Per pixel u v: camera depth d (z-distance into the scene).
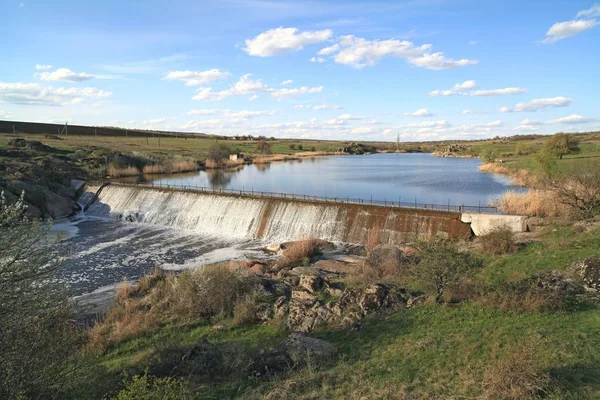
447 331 19.55
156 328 24.42
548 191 42.00
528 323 19.06
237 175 113.06
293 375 17.02
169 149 159.88
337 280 29.23
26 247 14.26
